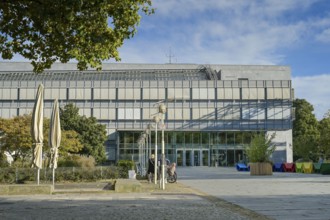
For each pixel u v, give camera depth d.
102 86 75.00
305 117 89.62
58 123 21.88
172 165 25.70
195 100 75.00
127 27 11.33
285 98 75.12
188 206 13.12
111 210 12.10
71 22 10.40
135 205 13.40
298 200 14.88
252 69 86.75
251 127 74.62
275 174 39.12
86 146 56.12
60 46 11.53
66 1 9.06
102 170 24.86
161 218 10.48
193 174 40.69
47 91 74.44
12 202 14.36
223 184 24.34
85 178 24.17
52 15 9.65
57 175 23.67
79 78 76.81
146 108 74.75
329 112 53.31
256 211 11.88
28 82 74.69
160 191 18.89
